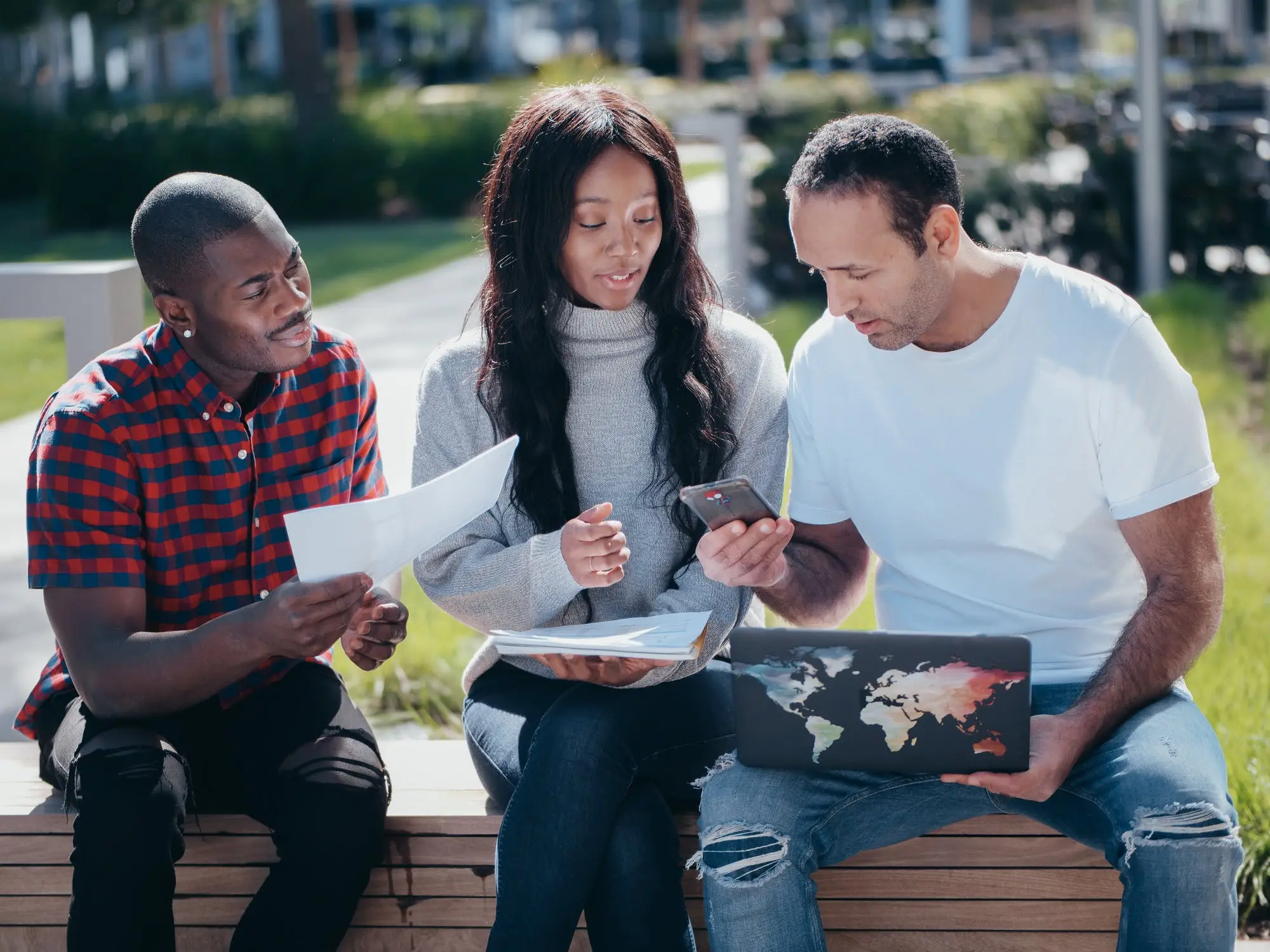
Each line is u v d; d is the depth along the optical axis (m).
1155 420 2.33
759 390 2.71
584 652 2.24
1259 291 9.09
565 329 2.62
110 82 29.95
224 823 2.54
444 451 2.69
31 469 2.43
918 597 2.57
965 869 2.49
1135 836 2.11
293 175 17.95
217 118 18.89
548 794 2.28
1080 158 10.16
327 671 2.66
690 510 2.61
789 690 2.20
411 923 2.59
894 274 2.31
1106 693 2.25
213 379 2.53
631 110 2.56
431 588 2.60
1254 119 11.38
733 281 3.09
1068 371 2.37
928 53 30.08
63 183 17.59
